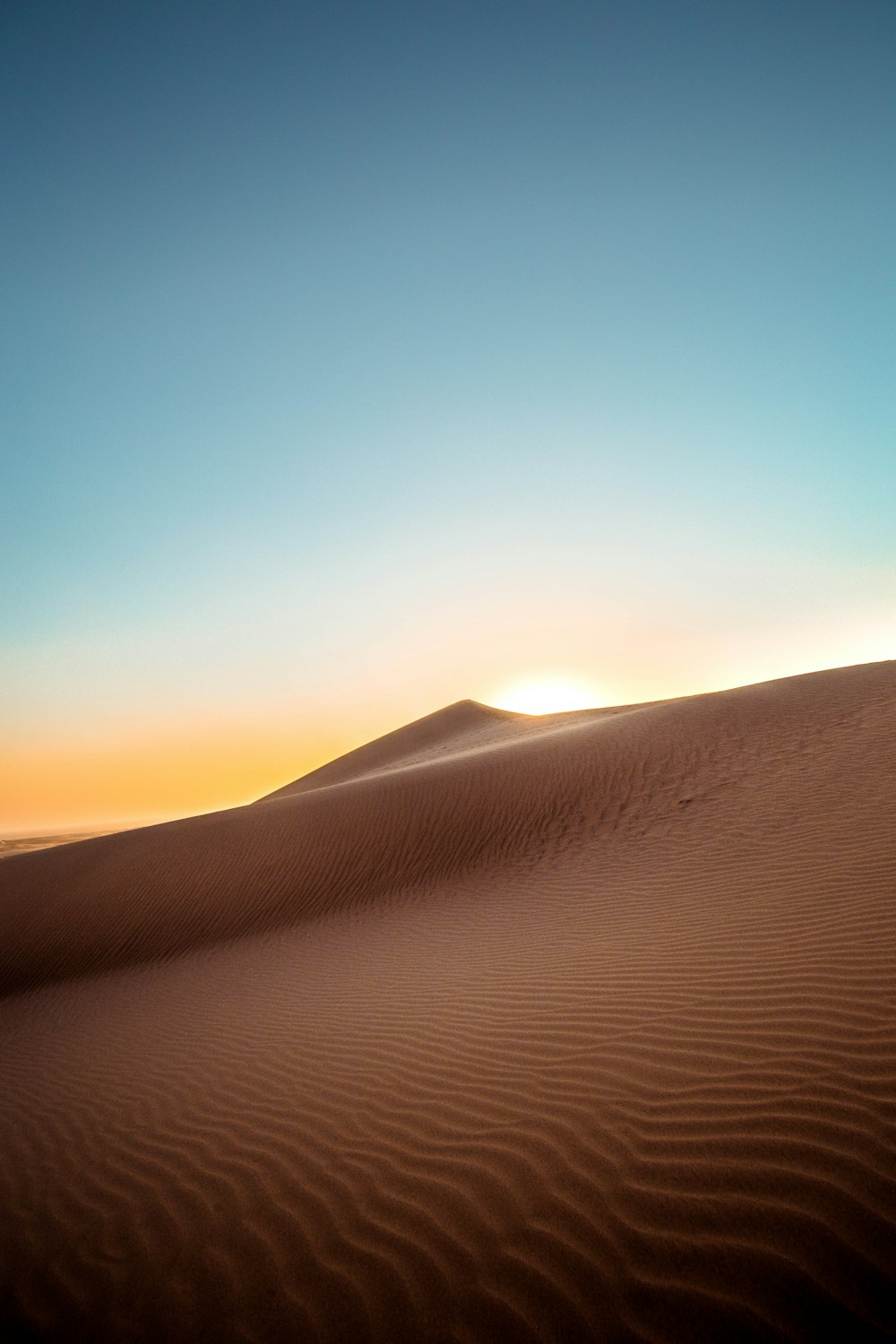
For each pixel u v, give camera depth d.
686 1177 3.67
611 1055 5.15
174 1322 3.39
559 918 9.47
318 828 17.41
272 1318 3.30
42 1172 5.23
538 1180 3.90
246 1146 4.99
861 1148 3.59
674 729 18.30
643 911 8.77
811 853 9.24
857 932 6.32
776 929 6.89
